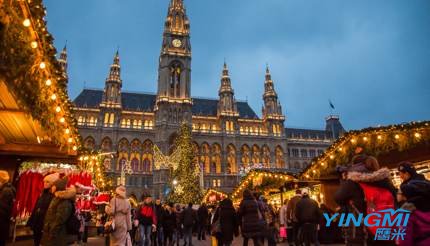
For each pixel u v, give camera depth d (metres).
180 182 55.09
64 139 14.80
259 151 115.44
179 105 105.69
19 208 18.00
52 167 19.95
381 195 5.61
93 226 29.91
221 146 111.12
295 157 124.19
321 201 22.30
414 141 13.74
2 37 6.57
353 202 5.91
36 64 8.05
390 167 16.56
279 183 26.45
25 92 8.87
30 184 18.44
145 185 97.44
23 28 6.95
